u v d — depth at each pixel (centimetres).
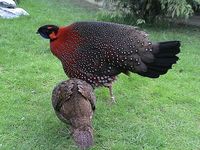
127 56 177
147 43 178
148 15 344
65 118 153
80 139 140
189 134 176
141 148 164
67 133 171
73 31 181
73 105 151
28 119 180
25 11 345
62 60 184
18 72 226
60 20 335
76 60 180
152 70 179
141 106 197
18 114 183
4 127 173
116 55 177
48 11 367
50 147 162
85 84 162
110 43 178
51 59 248
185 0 317
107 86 192
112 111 191
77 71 182
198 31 340
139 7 339
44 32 185
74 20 339
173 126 182
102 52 178
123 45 177
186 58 265
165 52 176
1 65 233
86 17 353
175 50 176
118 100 202
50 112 187
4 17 324
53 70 232
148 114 191
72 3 420
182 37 315
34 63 238
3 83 211
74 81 162
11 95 199
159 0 321
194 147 168
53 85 214
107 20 340
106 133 173
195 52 280
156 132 175
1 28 295
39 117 182
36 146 162
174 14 326
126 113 190
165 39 306
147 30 330
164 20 353
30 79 217
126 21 342
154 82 224
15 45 265
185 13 318
